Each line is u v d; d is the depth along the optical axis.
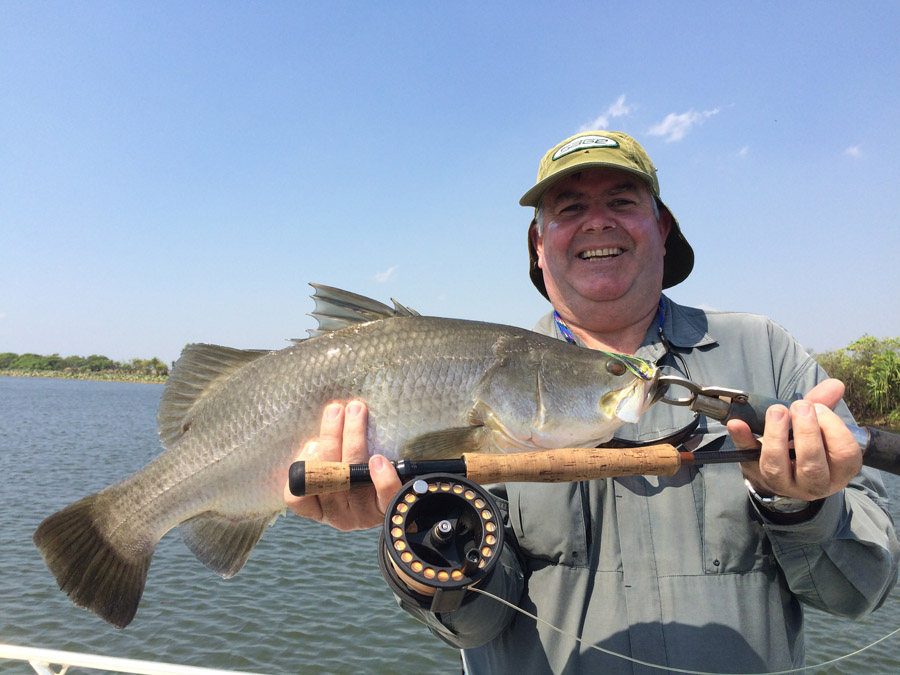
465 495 0.57
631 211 0.80
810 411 0.55
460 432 0.75
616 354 0.77
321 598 2.66
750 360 0.75
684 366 0.76
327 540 3.58
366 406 0.73
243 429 0.77
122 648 2.18
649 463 0.61
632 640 0.65
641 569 0.67
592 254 0.81
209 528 0.77
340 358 0.76
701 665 0.63
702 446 0.71
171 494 0.78
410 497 0.57
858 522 0.64
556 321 0.90
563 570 0.69
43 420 11.70
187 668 0.91
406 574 0.55
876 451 0.55
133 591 0.77
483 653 0.74
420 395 0.75
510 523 0.72
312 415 0.75
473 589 0.58
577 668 0.66
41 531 0.76
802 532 0.62
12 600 2.55
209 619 2.42
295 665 2.09
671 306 0.82
